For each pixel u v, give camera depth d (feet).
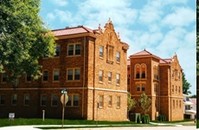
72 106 154.71
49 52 146.10
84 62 153.69
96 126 118.01
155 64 230.27
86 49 153.79
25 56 128.06
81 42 155.63
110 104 166.81
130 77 230.89
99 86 159.02
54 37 148.77
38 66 147.13
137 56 228.63
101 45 162.40
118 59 175.94
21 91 173.68
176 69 248.73
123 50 180.96
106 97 163.63
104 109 161.48
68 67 158.30
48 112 162.40
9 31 119.14
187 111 313.53
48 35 144.36
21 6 120.16
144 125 151.84
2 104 180.45
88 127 111.75
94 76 155.84
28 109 169.58
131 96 228.63
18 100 174.29
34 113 166.71
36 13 132.87
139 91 226.17
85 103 151.23
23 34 123.24
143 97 212.43
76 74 155.74
